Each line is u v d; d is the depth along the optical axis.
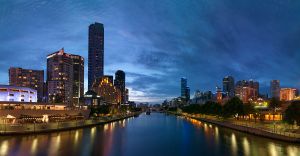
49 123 130.00
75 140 106.50
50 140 102.75
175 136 128.12
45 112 165.75
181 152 85.31
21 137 108.44
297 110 98.88
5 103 163.50
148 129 166.62
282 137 95.25
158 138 120.38
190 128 171.88
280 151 78.38
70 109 194.25
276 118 177.00
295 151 78.06
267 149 81.88
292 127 107.75
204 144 100.88
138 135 132.00
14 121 143.62
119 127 181.25
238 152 79.88
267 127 116.25
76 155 76.75
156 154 82.19
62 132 134.00
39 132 121.88
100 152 83.00
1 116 144.12
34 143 94.50
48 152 79.50
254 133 117.81
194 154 81.69
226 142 101.75
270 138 102.81
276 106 189.38
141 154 82.12
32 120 152.62
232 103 176.00
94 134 132.00
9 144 91.12
